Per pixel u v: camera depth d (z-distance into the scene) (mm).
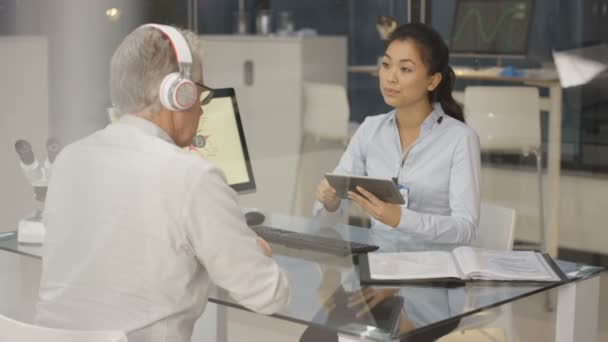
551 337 3426
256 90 3992
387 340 1432
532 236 4273
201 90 1492
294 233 2215
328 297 1675
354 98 4070
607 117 4203
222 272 1366
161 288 1340
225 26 3934
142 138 1362
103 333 1257
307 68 4023
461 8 4164
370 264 1900
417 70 2482
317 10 4027
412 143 2543
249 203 3902
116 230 1334
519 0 4137
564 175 4250
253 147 4016
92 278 1352
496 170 4246
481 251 2020
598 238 4258
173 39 1386
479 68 4199
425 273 1834
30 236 1389
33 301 1444
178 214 1323
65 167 1312
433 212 2514
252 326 3314
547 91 4203
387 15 4066
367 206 2219
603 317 3715
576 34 4164
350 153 2736
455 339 2326
